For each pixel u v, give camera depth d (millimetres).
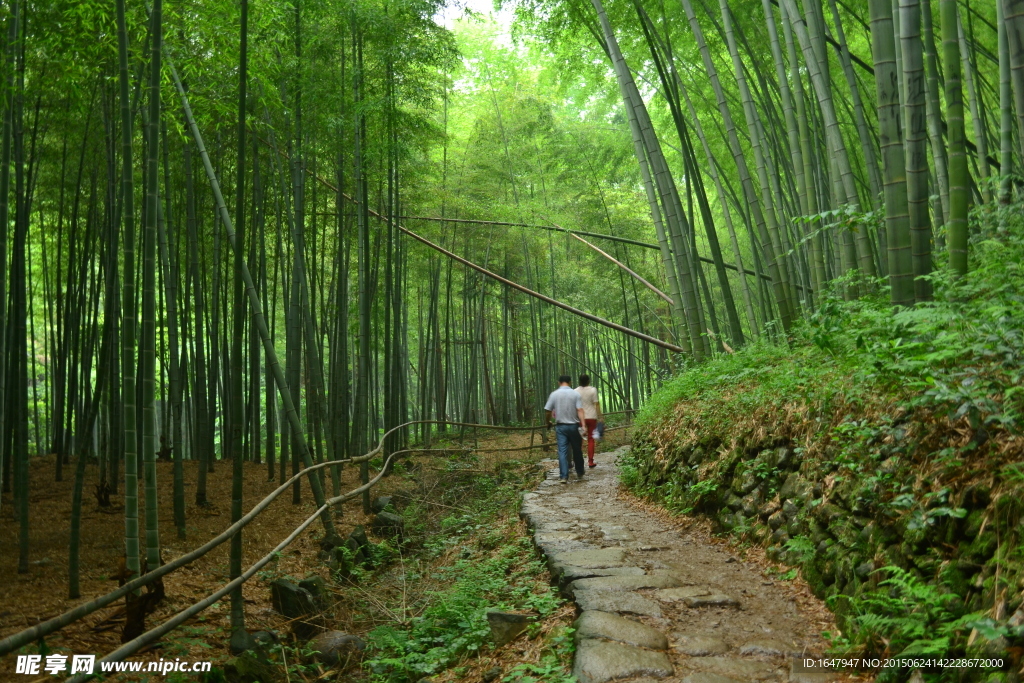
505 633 3570
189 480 8430
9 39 4215
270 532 6289
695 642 2891
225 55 5535
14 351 5551
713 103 10062
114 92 6328
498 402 18109
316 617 4191
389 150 7895
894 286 3750
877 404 3381
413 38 7547
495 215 11320
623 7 7887
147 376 4055
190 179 7430
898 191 3736
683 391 6918
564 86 11164
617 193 13547
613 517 5586
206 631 3859
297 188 7633
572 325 16906
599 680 2562
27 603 4098
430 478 8555
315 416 8133
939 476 2662
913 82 3672
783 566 3752
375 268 10719
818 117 7301
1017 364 2613
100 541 5559
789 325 6266
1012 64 3014
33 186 7785
